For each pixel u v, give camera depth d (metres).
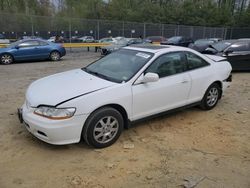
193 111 5.86
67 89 4.00
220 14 49.34
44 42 14.59
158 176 3.42
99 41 23.81
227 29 37.28
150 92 4.47
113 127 4.15
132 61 4.73
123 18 50.66
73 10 53.34
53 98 3.78
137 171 3.52
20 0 44.28
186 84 5.06
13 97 6.65
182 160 3.82
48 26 24.64
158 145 4.25
